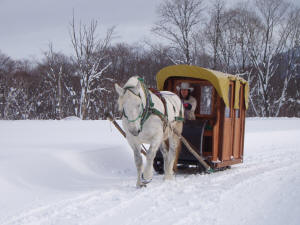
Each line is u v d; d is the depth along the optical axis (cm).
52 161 760
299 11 3638
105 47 2956
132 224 456
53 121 1692
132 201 568
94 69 2911
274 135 1588
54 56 3167
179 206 538
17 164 692
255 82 3859
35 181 670
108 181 734
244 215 495
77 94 3241
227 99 827
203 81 863
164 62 3312
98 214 494
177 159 792
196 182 719
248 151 1269
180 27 3117
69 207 526
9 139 1048
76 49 2870
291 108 3975
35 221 460
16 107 3075
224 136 846
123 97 600
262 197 594
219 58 3394
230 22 3425
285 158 1101
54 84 3159
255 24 3506
